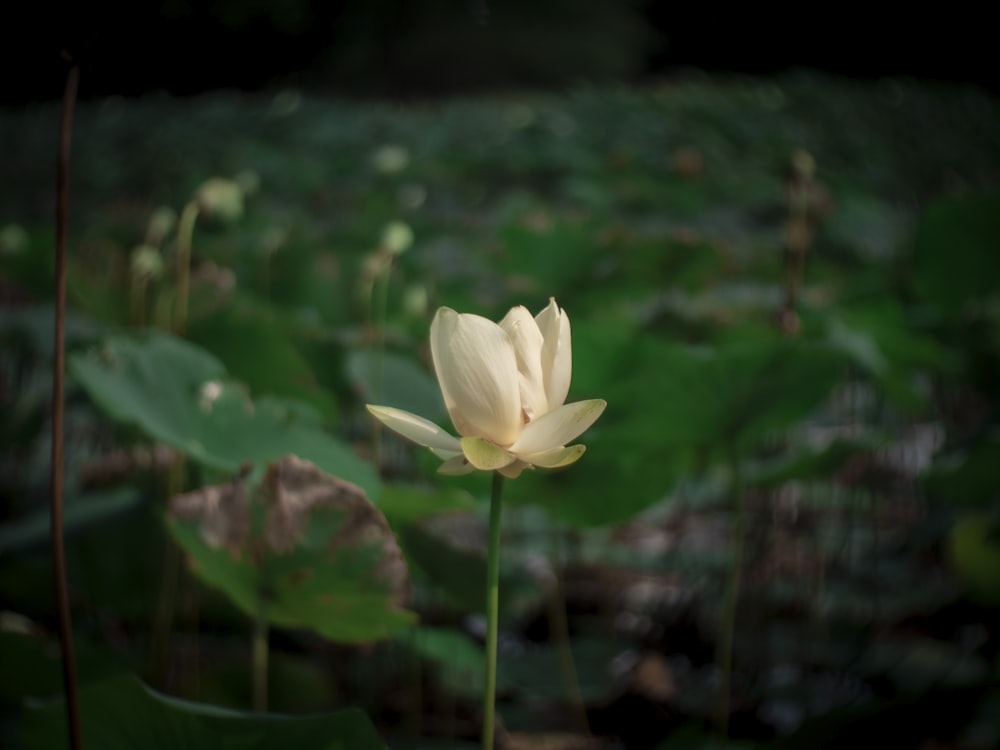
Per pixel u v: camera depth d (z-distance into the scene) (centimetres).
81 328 269
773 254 407
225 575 138
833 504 295
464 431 116
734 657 225
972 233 266
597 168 824
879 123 1391
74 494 222
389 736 190
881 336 239
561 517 178
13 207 1029
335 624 139
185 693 184
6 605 195
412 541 172
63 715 123
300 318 250
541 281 339
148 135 1258
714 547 283
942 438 301
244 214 412
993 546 199
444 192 801
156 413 154
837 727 128
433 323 115
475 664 191
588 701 204
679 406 170
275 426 161
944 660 207
